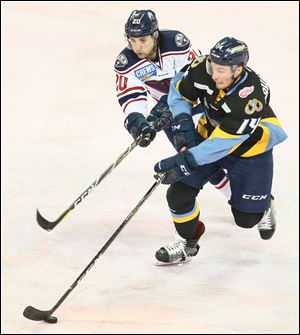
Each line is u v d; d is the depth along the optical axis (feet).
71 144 70.95
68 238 55.11
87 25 103.40
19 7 109.50
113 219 58.18
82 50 95.09
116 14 107.34
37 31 101.14
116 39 98.63
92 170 65.87
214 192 63.16
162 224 57.72
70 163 67.00
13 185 62.49
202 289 48.93
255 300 47.52
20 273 50.26
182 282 49.80
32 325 44.21
